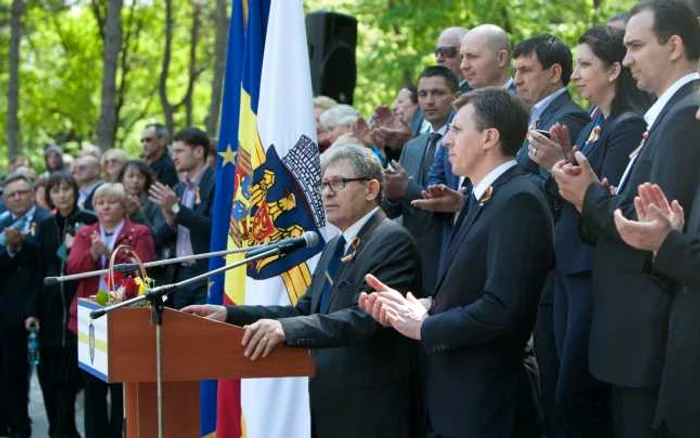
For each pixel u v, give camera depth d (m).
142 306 6.62
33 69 46.00
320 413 7.63
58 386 13.41
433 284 9.61
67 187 13.89
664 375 6.08
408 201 9.71
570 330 8.00
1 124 48.94
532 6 20.70
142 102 50.91
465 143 7.17
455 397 7.00
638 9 6.77
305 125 9.47
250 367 6.86
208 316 7.69
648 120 6.82
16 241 13.64
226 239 10.25
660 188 6.35
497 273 6.80
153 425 7.02
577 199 6.68
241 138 9.84
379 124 11.70
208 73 49.19
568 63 9.30
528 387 7.21
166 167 16.14
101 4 40.50
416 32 21.92
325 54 15.23
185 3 42.66
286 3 9.59
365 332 7.18
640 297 6.55
